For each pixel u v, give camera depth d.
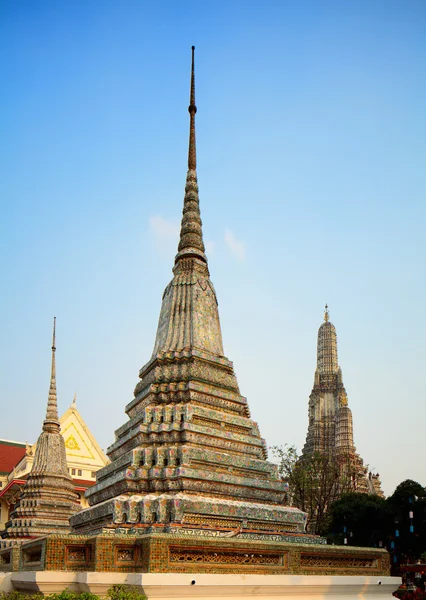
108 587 14.91
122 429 24.97
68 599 14.13
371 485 100.44
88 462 66.25
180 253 28.44
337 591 19.41
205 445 22.06
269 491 22.64
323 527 61.12
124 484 20.84
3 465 71.62
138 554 15.98
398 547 52.28
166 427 22.27
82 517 22.62
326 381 117.19
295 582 17.83
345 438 104.25
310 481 62.25
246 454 23.22
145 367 26.16
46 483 39.50
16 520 37.66
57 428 42.59
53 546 15.80
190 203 29.69
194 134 31.41
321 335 123.94
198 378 24.11
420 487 52.09
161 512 19.20
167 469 20.62
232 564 17.02
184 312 26.61
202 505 19.56
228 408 24.38
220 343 27.03
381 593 21.06
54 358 45.03
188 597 15.45
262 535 20.05
